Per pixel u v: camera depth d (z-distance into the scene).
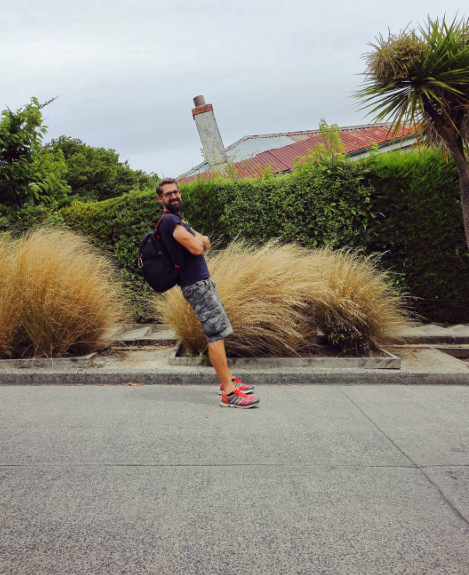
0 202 9.11
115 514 2.29
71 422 3.59
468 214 6.18
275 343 5.38
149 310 7.73
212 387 4.69
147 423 3.57
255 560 1.95
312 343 5.61
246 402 3.95
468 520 2.27
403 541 2.09
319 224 7.62
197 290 3.97
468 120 5.86
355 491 2.54
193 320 5.30
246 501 2.43
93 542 2.06
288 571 1.88
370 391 4.55
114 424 3.55
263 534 2.13
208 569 1.89
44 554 1.98
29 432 3.37
